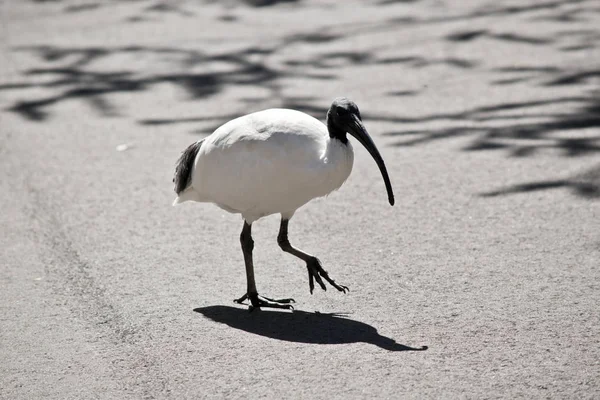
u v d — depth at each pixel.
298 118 9.02
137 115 16.72
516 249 10.40
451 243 10.70
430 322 8.71
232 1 25.91
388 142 14.54
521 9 22.69
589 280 9.48
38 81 19.28
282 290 9.70
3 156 14.76
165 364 8.12
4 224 11.95
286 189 8.95
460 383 7.51
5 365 8.24
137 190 12.99
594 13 21.81
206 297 9.59
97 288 9.89
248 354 8.22
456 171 13.09
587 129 14.48
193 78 18.94
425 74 18.17
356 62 19.36
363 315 8.98
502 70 18.05
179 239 11.21
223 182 9.26
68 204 12.55
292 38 21.56
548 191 12.13
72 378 7.97
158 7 25.64
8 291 9.89
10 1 27.34
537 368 7.70
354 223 11.50
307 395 7.44
